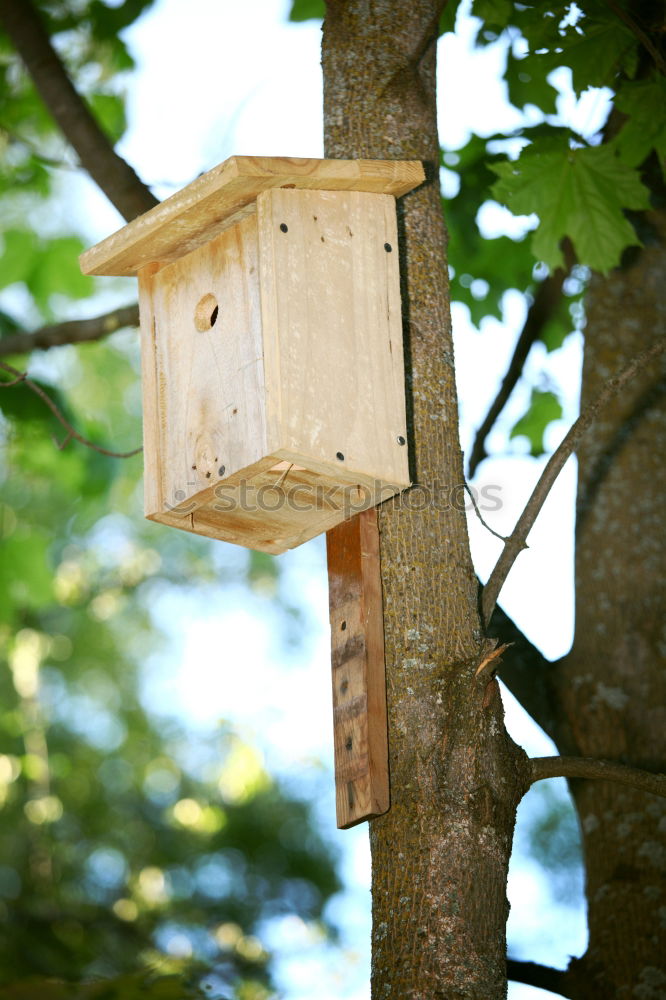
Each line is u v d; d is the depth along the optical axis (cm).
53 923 1148
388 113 533
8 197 1016
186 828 1400
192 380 522
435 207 535
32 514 1391
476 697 461
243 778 1410
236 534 540
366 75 538
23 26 709
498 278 851
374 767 463
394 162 506
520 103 793
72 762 1480
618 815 603
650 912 580
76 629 1562
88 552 1576
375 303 504
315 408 481
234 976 971
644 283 695
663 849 593
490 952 440
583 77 622
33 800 1352
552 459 495
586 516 664
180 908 1284
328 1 557
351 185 504
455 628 479
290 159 489
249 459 487
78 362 1509
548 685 639
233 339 506
